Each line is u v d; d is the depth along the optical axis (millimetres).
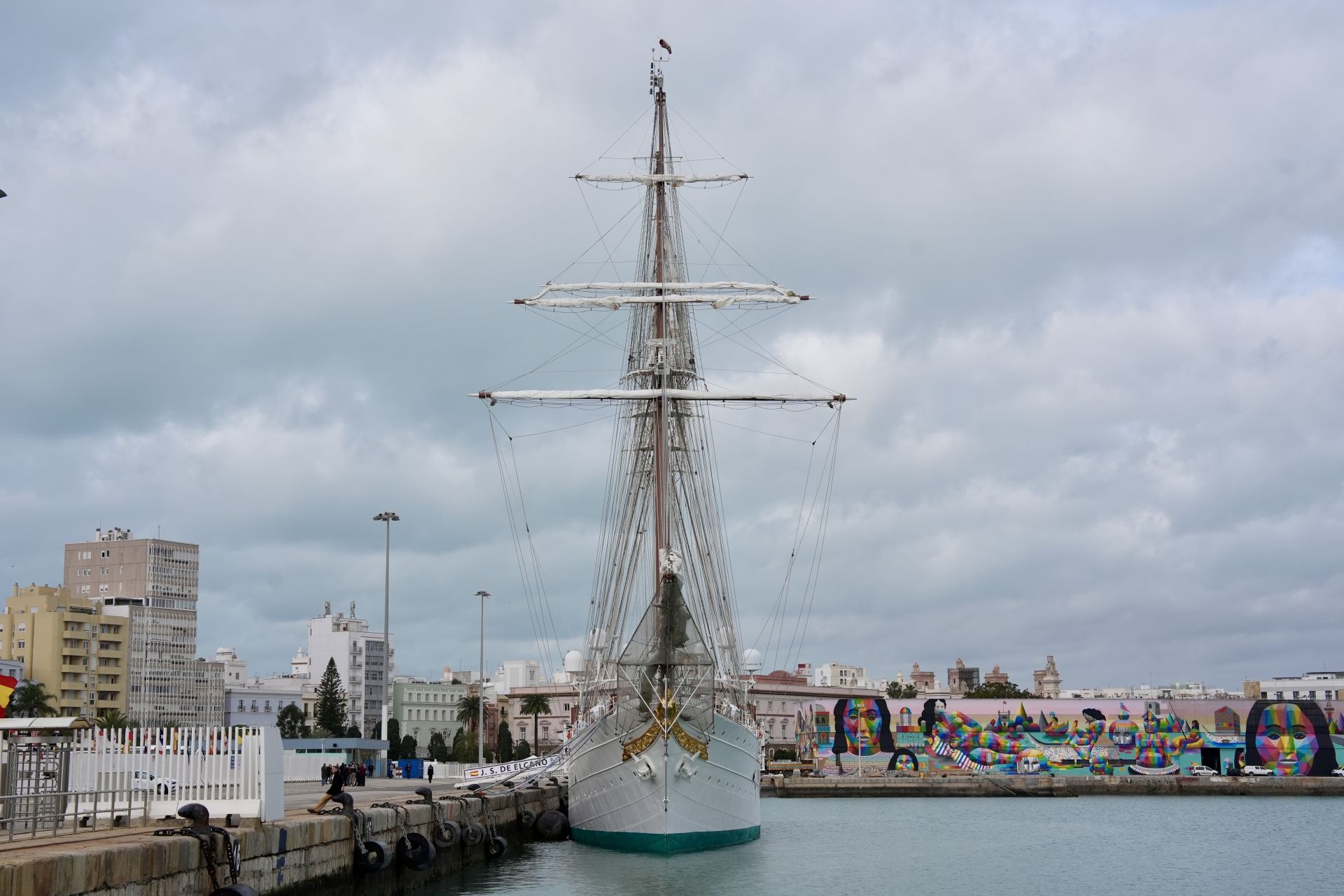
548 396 79562
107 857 28984
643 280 87812
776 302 83312
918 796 149000
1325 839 88438
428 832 56781
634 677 64000
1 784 37000
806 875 61812
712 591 81938
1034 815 115062
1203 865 71062
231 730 40094
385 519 127625
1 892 25281
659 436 79938
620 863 63906
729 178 87125
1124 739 162000
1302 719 159875
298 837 39969
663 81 89938
